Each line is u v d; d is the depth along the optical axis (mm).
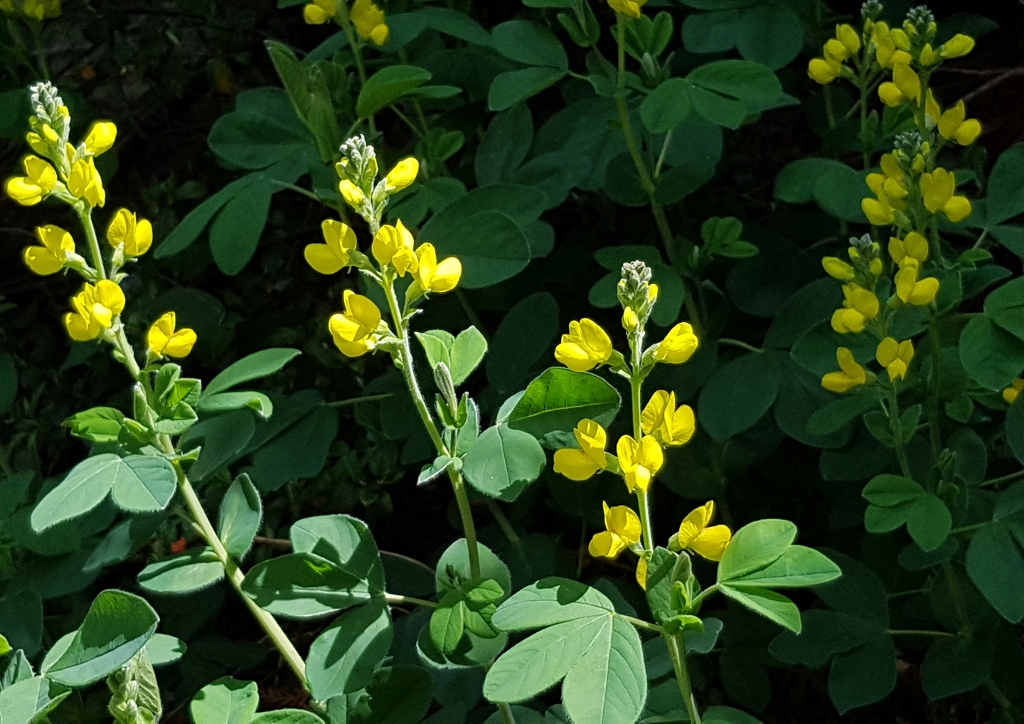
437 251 1239
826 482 1328
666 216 1520
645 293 983
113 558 1187
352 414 1506
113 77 1929
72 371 1661
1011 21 1749
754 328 1382
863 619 1208
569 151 1384
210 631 1389
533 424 1036
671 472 1314
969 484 1216
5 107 1497
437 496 1476
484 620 1036
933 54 1176
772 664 1264
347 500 1430
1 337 1705
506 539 1322
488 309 1445
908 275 1111
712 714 1068
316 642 1044
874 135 1343
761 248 1379
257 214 1277
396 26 1362
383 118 1788
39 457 1549
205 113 1884
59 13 1646
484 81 1450
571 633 969
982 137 1683
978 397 1213
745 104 1223
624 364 991
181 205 1713
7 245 1855
